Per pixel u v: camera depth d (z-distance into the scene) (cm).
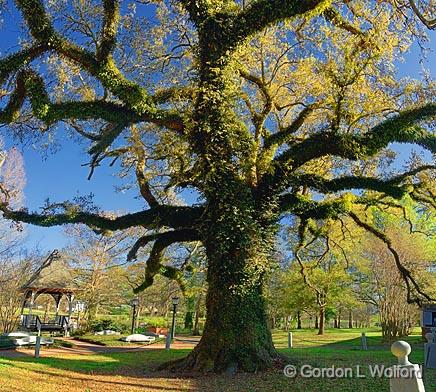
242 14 1345
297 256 1991
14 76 1337
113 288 3928
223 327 1233
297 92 1694
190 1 1416
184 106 1520
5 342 2023
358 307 4438
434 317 2316
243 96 1504
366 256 3369
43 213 1642
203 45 1377
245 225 1261
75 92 1678
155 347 2359
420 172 1639
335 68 1410
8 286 3394
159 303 4766
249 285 1257
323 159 1717
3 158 2803
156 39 1758
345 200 1559
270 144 1545
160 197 1864
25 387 919
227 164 1279
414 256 2977
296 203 1522
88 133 1767
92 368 1268
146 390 924
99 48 1348
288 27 1530
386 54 1397
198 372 1180
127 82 1345
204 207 1388
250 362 1183
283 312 4303
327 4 1289
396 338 2942
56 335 3281
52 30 1329
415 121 1329
